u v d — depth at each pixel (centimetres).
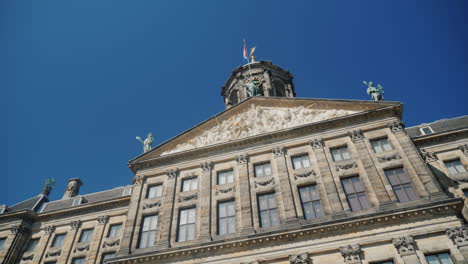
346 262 2192
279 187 2784
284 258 2327
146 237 2831
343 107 3206
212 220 2748
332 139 3006
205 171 3141
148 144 3772
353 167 2725
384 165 2648
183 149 3441
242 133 3325
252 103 3550
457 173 2877
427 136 3145
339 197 2569
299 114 3303
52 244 3691
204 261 2453
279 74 4856
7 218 3906
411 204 2345
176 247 2545
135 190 3194
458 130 3081
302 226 2386
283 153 3017
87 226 3738
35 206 4356
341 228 2334
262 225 2614
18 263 3581
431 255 2105
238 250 2448
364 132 2958
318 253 2291
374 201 2477
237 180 2983
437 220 2200
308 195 2689
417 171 2520
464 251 2022
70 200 4288
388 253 2170
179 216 2895
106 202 3803
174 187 3112
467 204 2616
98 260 3325
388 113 2995
